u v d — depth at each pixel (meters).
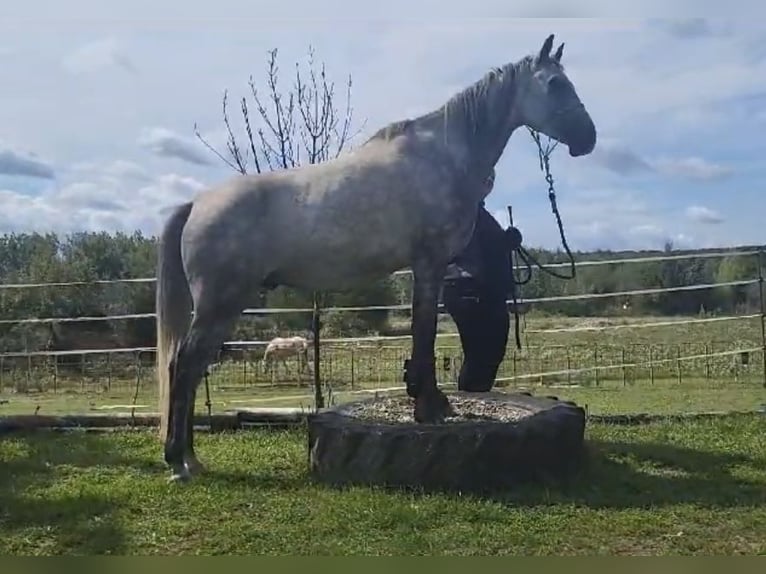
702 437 6.20
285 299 14.98
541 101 5.09
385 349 17.38
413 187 5.00
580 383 12.03
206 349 5.02
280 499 4.57
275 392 12.35
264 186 5.09
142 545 3.86
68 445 6.42
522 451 4.68
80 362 16.42
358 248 5.01
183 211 5.25
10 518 4.32
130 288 19.67
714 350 14.73
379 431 4.74
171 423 5.09
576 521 4.05
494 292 6.30
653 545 3.71
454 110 5.19
